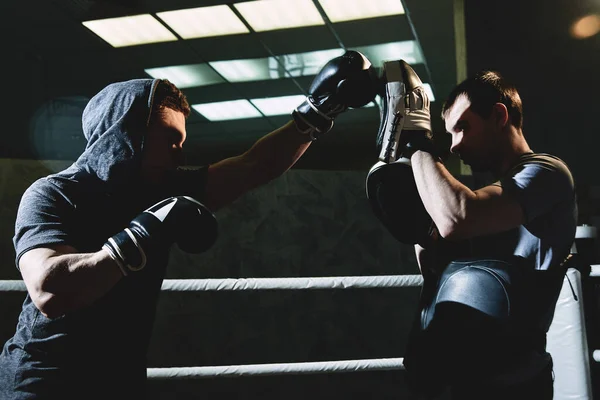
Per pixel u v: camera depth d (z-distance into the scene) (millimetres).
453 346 1045
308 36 6398
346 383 2787
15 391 931
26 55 6645
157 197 1093
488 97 1138
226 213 2891
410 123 1118
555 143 3891
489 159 1161
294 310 2840
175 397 2711
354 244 2947
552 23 3840
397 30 6164
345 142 10328
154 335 2727
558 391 1509
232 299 2820
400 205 1180
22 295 2557
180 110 1104
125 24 6094
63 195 979
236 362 2746
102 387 956
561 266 1086
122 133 992
